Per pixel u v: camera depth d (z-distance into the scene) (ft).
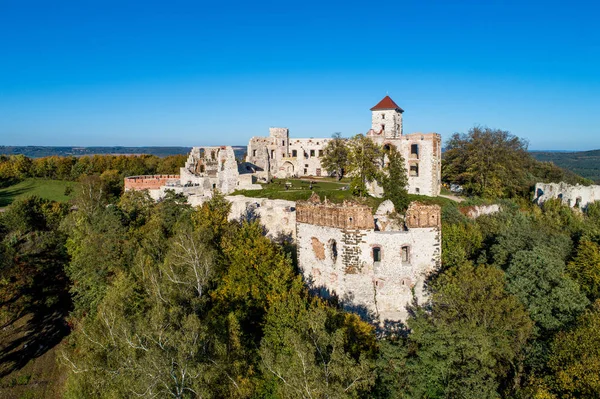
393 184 249.75
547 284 130.72
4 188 472.44
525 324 117.60
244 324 133.80
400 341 120.26
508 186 298.56
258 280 143.84
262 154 394.11
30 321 211.00
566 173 386.32
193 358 100.01
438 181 298.15
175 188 295.69
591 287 148.25
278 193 273.54
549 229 196.24
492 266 141.28
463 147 318.65
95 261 187.62
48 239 267.59
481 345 110.01
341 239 136.87
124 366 106.42
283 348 110.32
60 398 157.07
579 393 102.42
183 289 141.59
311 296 143.02
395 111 360.69
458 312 121.70
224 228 187.01
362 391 98.78
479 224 206.18
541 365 113.91
